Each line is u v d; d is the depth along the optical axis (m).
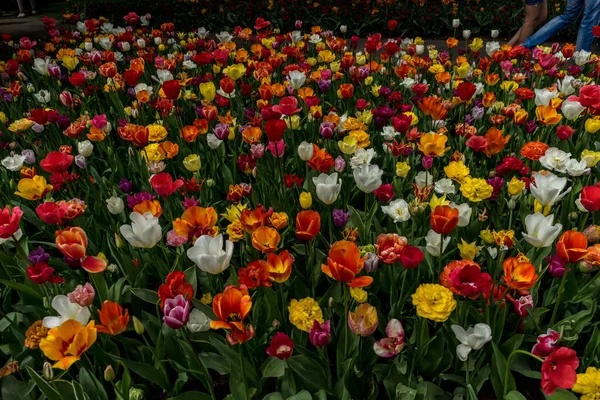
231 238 2.50
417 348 2.15
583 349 2.42
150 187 3.57
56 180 3.13
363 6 12.80
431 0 12.68
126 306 2.80
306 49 6.90
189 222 2.30
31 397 2.21
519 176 3.46
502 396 2.07
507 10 12.11
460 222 2.52
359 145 3.45
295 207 3.24
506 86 4.93
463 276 1.82
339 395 2.08
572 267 2.58
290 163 3.90
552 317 2.29
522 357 2.24
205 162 4.05
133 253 2.93
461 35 12.40
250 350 2.29
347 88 4.20
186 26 13.90
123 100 5.60
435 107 3.66
